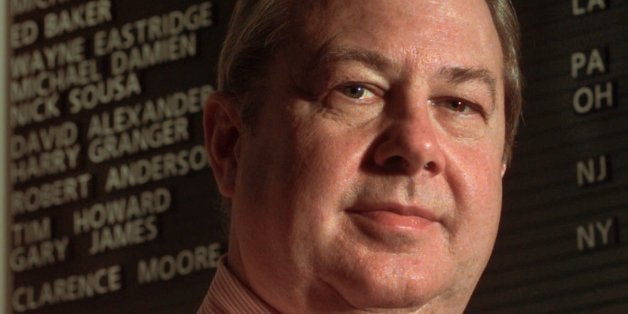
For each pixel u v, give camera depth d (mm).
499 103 2068
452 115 1979
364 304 1914
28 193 3955
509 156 2279
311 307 1954
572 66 3127
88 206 3850
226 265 2137
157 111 3771
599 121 3080
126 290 3746
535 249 3111
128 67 3836
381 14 1957
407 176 1900
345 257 1895
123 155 3814
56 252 3879
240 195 2027
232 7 3689
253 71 2057
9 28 4055
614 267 3018
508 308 3127
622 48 3080
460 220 1938
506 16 2217
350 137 1916
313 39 1972
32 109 3982
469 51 1980
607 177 3053
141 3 3842
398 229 1891
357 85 1938
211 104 2184
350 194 1902
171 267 3680
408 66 1936
